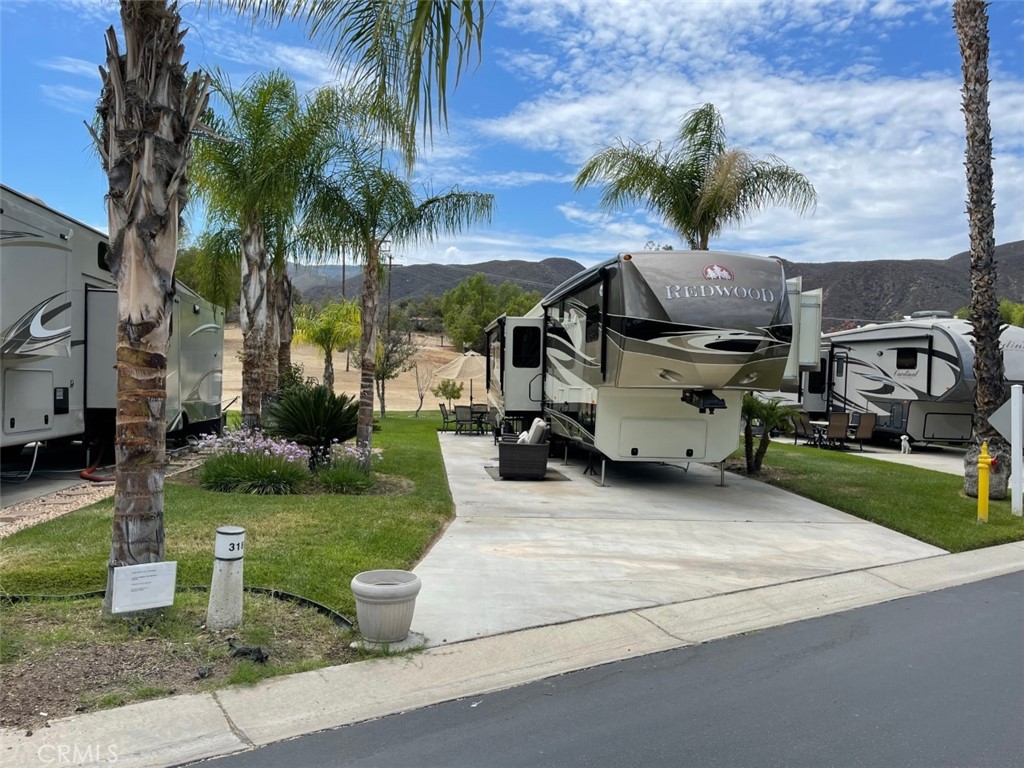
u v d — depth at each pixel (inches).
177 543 256.7
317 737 141.3
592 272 440.5
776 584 257.8
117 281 180.1
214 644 173.2
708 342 378.0
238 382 1732.3
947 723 153.8
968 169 428.8
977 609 240.1
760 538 330.3
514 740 142.7
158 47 172.4
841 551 310.8
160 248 179.8
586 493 436.1
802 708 160.2
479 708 156.7
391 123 190.4
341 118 399.5
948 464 669.9
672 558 287.6
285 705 151.2
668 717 154.6
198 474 407.2
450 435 808.9
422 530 300.2
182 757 130.9
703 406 412.2
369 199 407.5
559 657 186.4
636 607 225.0
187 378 547.8
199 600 200.1
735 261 400.5
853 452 761.6
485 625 202.5
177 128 179.2
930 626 220.8
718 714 156.5
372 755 135.4
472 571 256.4
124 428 180.7
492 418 802.2
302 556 247.1
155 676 156.4
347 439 446.6
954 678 179.0
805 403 908.6
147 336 180.5
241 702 150.3
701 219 571.2
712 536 331.0
